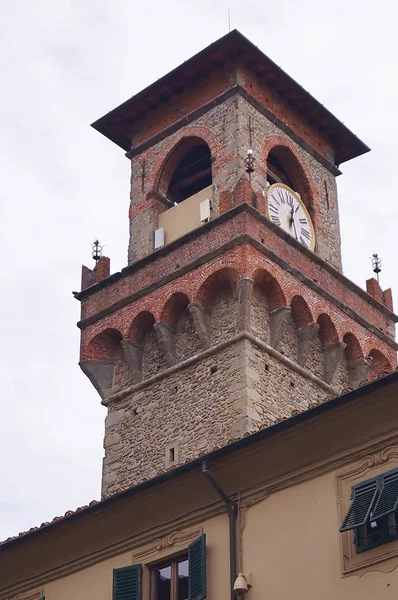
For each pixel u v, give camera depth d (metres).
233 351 46.34
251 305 47.19
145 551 33.75
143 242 53.25
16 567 36.91
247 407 44.62
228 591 31.11
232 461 32.03
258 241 47.81
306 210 53.72
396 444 29.58
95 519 34.75
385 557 28.39
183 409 46.97
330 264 53.72
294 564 30.11
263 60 53.66
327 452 30.80
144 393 48.94
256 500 31.80
